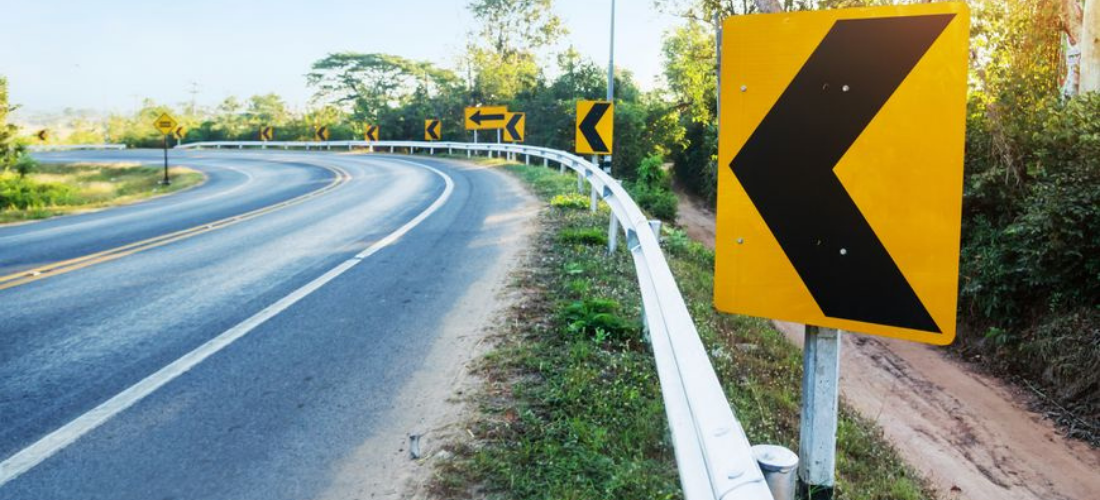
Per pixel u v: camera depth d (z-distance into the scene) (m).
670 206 24.44
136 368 5.04
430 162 35.62
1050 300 11.38
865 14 1.66
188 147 73.19
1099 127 10.91
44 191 26.84
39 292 7.45
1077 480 8.22
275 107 97.69
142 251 10.17
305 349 5.45
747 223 1.85
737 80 1.83
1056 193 10.84
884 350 12.60
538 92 50.81
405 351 5.36
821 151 1.74
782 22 1.76
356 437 3.89
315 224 13.09
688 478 1.90
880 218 1.68
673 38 44.94
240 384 4.71
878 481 5.29
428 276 8.02
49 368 5.04
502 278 7.76
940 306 1.63
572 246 9.52
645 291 4.25
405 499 3.23
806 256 1.78
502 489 3.30
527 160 29.80
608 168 16.11
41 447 3.78
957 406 10.23
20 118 29.89
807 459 1.89
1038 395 10.41
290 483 3.39
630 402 4.23
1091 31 13.46
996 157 13.60
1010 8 16.27
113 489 3.34
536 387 4.53
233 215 15.26
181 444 3.81
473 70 58.16
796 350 7.66
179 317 6.40
